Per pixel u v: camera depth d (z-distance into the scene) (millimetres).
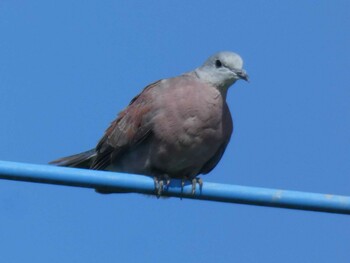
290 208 9062
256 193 9078
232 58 11906
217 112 11820
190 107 11688
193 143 11781
